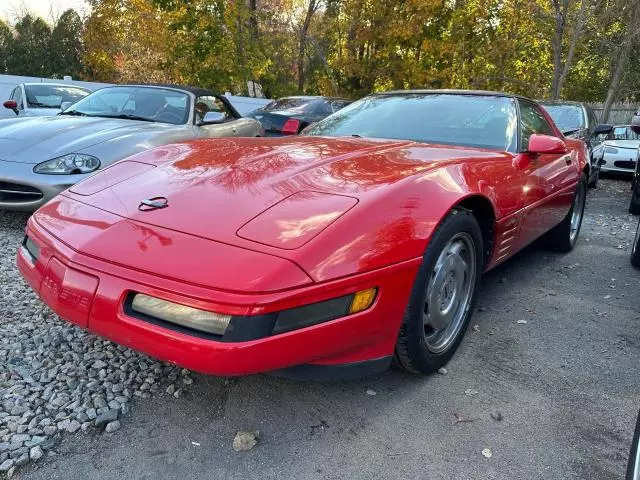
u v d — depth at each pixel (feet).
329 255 5.99
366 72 60.59
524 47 60.23
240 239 6.07
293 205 6.62
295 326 5.77
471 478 6.09
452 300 8.36
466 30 55.47
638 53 62.23
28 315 9.66
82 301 6.23
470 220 8.19
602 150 34.88
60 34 102.42
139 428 6.74
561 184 13.07
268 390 7.70
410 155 8.80
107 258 6.23
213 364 5.54
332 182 7.20
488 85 58.70
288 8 78.48
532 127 12.48
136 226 6.57
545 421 7.24
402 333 7.22
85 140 14.75
